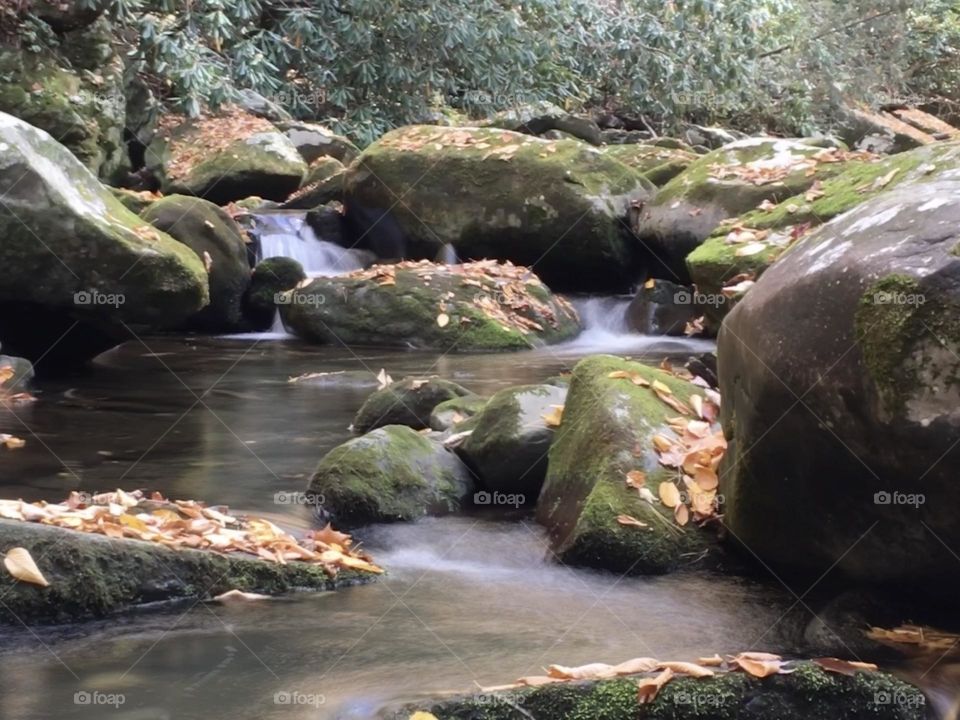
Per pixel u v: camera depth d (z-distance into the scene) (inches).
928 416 130.8
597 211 442.9
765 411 149.6
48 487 204.1
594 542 167.9
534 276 431.5
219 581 155.3
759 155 428.8
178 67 528.7
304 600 156.4
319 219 483.5
